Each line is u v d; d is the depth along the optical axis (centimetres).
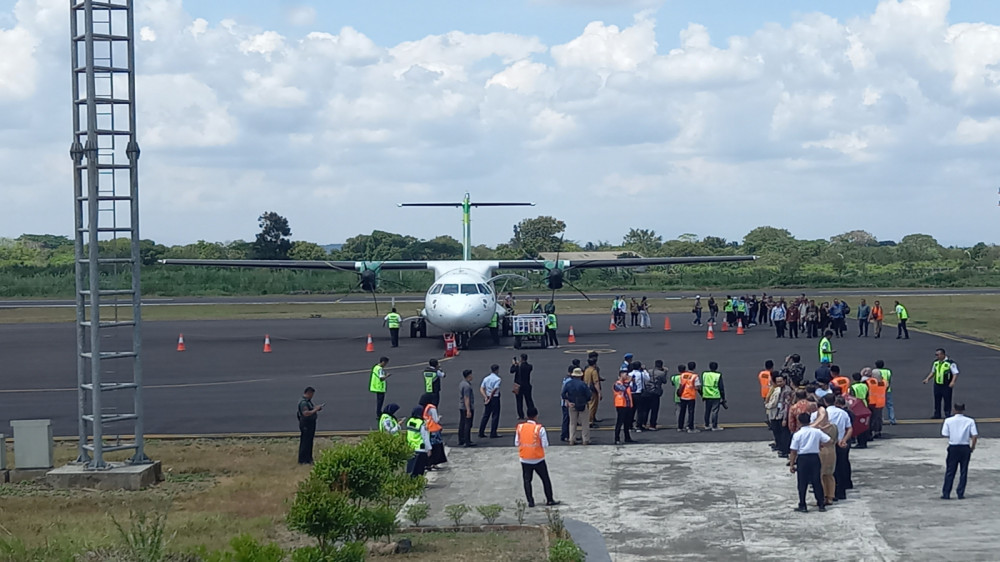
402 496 1478
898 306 4584
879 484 1811
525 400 2586
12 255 13000
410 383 3300
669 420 2566
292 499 1786
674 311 7050
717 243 14738
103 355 1953
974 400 2761
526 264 4791
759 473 1928
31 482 1966
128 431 2528
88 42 1877
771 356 3900
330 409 2819
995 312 6391
